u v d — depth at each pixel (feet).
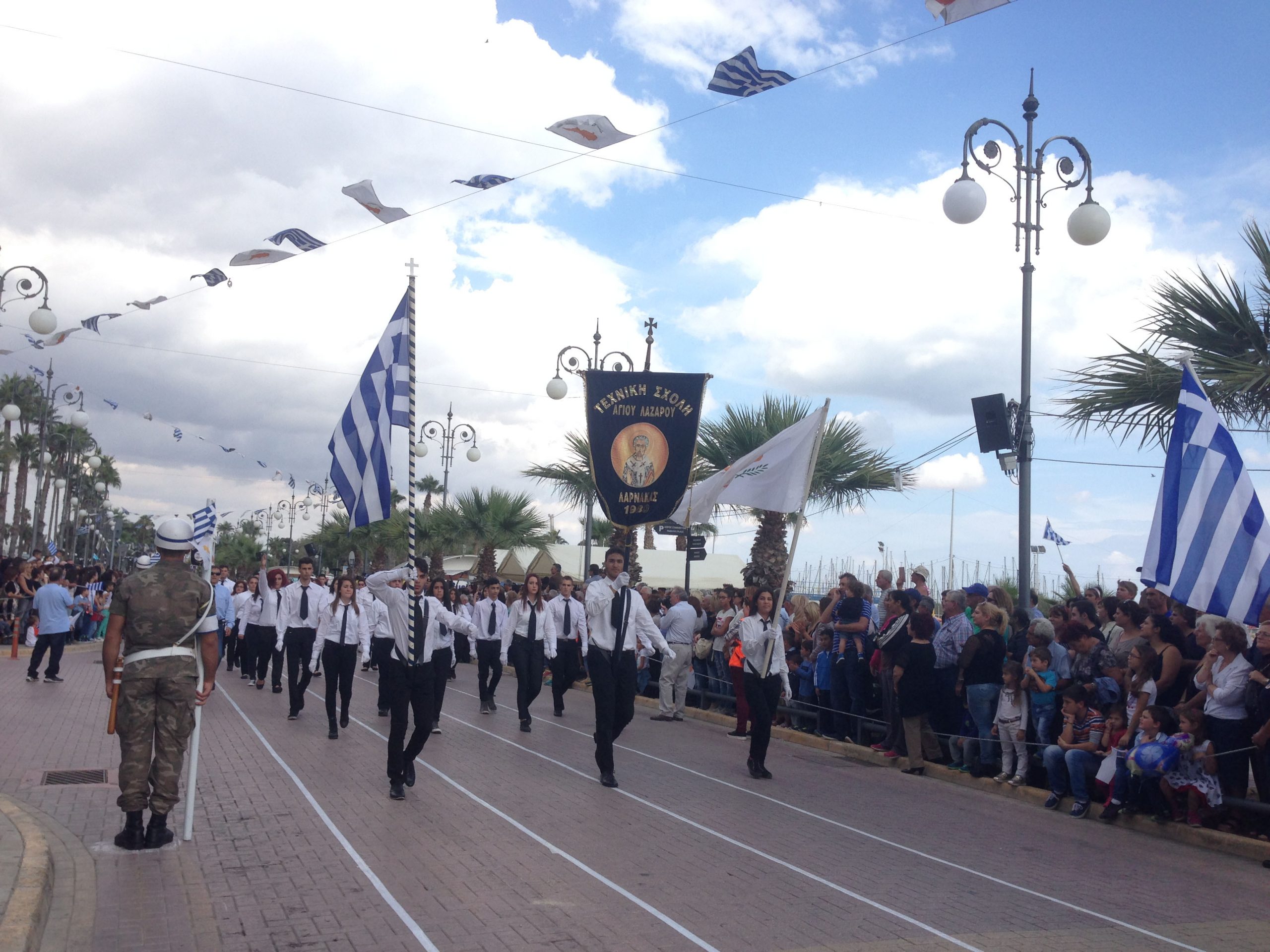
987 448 39.22
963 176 36.60
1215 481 27.94
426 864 21.43
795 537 36.96
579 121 23.63
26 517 211.82
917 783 35.22
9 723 39.01
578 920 18.13
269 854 21.89
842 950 17.25
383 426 31.99
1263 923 20.22
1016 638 35.70
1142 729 28.40
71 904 17.97
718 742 43.32
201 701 22.54
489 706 50.31
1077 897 21.40
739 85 22.72
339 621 39.06
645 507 50.57
